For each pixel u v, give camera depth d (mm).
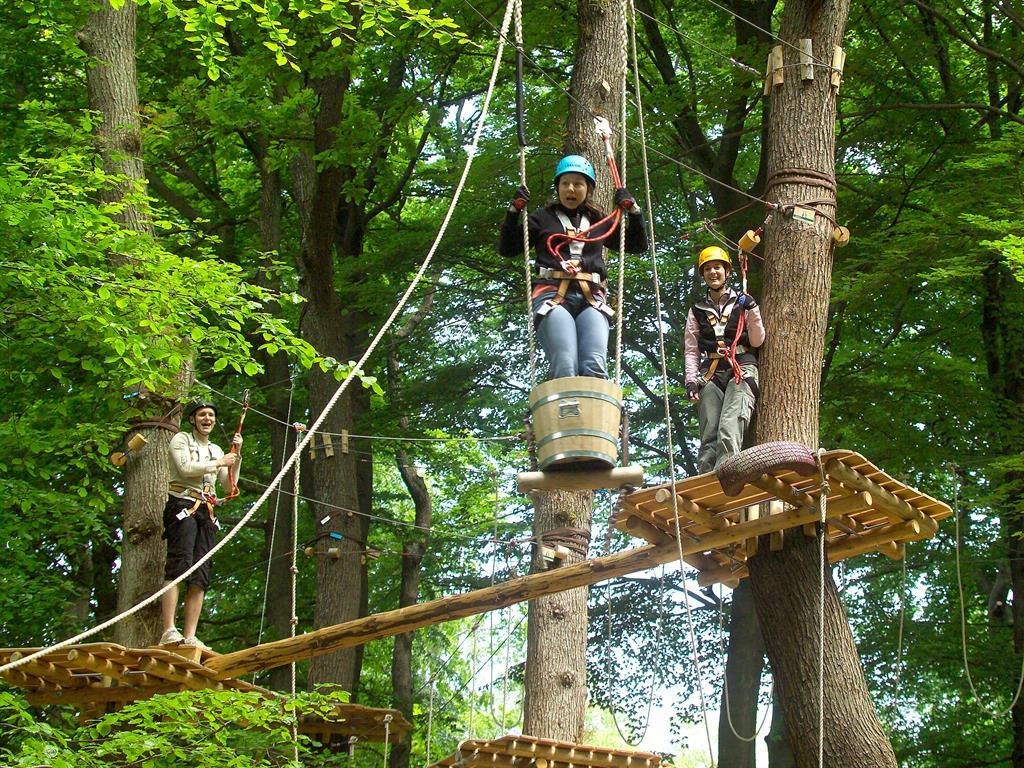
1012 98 17000
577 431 7039
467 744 9133
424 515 20016
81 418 12312
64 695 9461
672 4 18688
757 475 8008
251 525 19188
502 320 20469
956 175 16141
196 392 13352
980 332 17406
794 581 9508
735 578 10031
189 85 16641
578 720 10219
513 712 21609
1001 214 13711
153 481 10586
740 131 17953
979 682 17203
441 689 21328
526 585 8891
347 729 11695
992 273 16281
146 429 10703
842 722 9320
